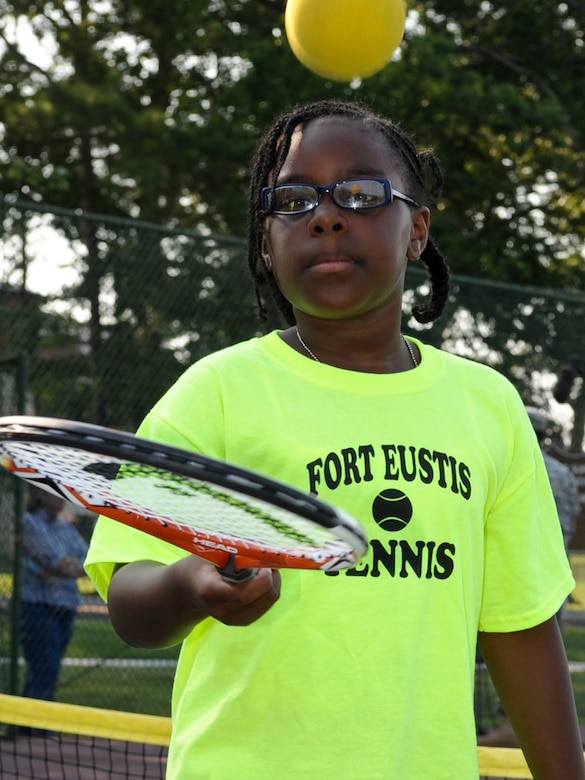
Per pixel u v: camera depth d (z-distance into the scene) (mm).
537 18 19281
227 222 17766
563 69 19391
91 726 4434
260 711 1937
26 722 4465
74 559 7602
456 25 19656
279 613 1964
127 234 7941
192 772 1940
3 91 17812
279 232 2139
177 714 2037
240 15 18750
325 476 2021
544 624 2246
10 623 7352
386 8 2984
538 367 9117
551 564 2293
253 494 1430
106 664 8328
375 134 2197
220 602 1686
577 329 9297
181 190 17734
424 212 2316
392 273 2133
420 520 2029
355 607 1961
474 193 17906
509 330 9008
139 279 7980
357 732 1915
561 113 17547
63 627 7594
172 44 18578
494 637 2254
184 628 1881
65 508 7773
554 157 18391
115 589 1954
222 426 2062
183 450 1433
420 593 2000
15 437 1482
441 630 2016
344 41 3004
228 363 2133
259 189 2301
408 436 2094
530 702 2232
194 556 1780
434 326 8688
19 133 17562
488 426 2211
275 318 8344
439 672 1997
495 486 2188
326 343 2205
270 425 2057
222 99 17578
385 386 2137
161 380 8070
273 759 1915
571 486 6699
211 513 1552
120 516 1709
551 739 2225
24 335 7660
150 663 8430
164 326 8078
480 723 6922
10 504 7492
